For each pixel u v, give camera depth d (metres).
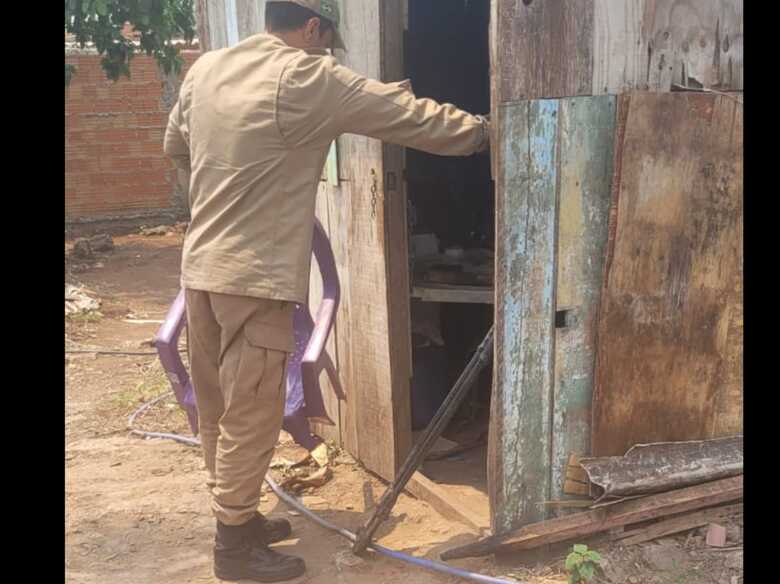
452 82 4.57
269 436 2.90
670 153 2.90
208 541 3.32
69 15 8.82
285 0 2.84
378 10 3.28
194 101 2.86
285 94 2.69
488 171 4.61
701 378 3.12
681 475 2.99
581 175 2.84
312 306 4.16
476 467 3.88
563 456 3.00
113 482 3.88
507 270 2.77
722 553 2.91
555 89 2.74
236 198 2.74
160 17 9.20
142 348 6.30
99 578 3.05
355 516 3.46
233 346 2.83
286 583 2.97
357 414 3.86
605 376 2.97
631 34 2.85
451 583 2.89
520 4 2.62
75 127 11.52
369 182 3.49
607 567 2.84
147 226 12.01
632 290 2.95
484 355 2.86
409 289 3.68
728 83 3.05
